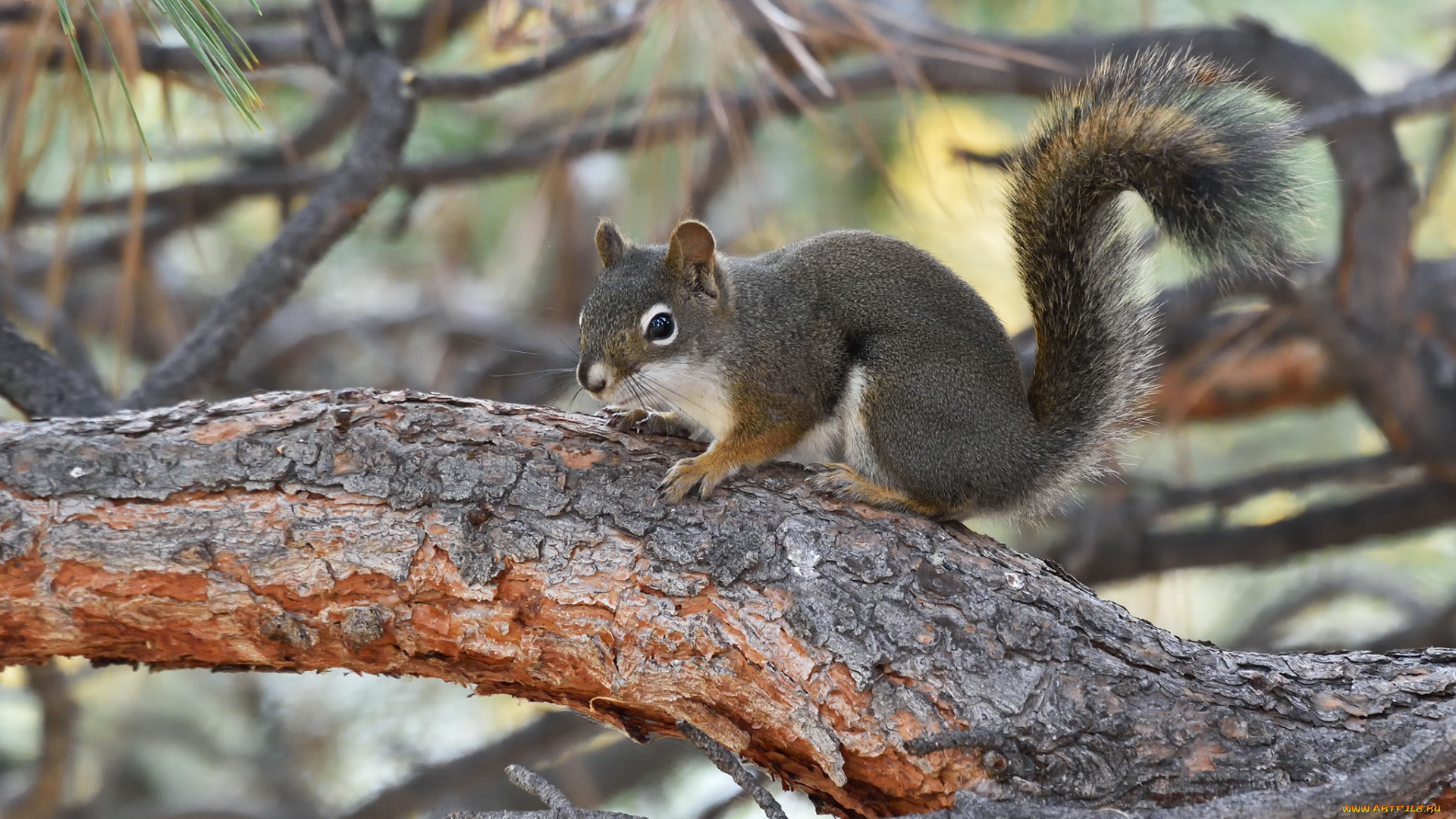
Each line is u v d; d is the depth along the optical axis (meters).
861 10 12.34
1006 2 15.54
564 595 7.43
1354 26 15.18
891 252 10.02
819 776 7.46
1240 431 19.61
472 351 17.75
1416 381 13.69
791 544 7.59
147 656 7.66
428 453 7.67
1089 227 9.86
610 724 7.80
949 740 6.90
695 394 9.84
